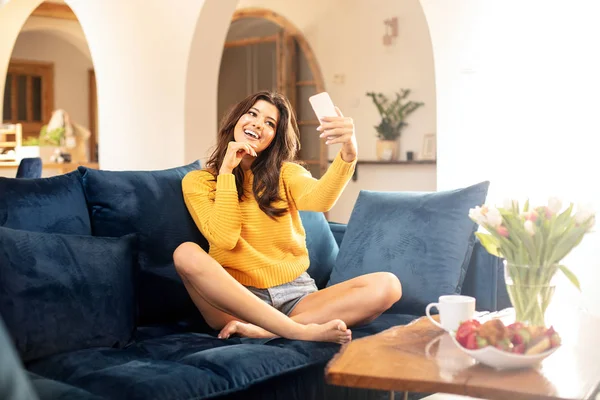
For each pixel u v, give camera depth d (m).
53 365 1.92
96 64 5.67
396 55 6.60
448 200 2.65
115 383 1.72
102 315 2.11
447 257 2.56
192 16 4.91
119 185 2.47
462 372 1.45
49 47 11.33
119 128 5.51
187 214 2.57
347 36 6.97
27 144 7.91
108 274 2.18
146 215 2.47
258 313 2.13
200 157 5.12
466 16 3.75
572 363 1.55
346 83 7.02
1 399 0.85
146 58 5.27
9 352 0.89
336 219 7.14
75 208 2.37
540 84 3.52
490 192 3.69
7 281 1.96
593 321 2.02
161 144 5.20
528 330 1.54
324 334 2.10
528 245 1.70
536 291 1.71
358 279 2.30
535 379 1.42
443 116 3.87
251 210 2.46
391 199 2.81
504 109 3.64
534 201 3.55
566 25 3.43
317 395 2.05
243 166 2.55
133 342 2.21
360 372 1.44
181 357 2.03
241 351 1.96
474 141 3.75
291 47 7.41
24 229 2.22
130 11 5.35
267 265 2.40
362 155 6.95
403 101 6.57
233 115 2.55
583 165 3.39
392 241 2.66
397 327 1.86
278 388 1.93
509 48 3.61
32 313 1.97
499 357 1.47
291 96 7.44
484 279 2.69
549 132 3.50
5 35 7.77
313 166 7.59
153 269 2.44
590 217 1.69
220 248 2.40
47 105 11.36
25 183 2.31
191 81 5.01
